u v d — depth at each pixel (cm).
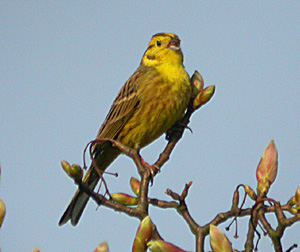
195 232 656
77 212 1032
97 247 518
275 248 598
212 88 948
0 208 548
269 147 692
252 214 633
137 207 672
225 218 667
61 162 675
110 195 679
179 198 682
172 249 513
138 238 527
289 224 591
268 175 678
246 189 676
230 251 543
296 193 614
